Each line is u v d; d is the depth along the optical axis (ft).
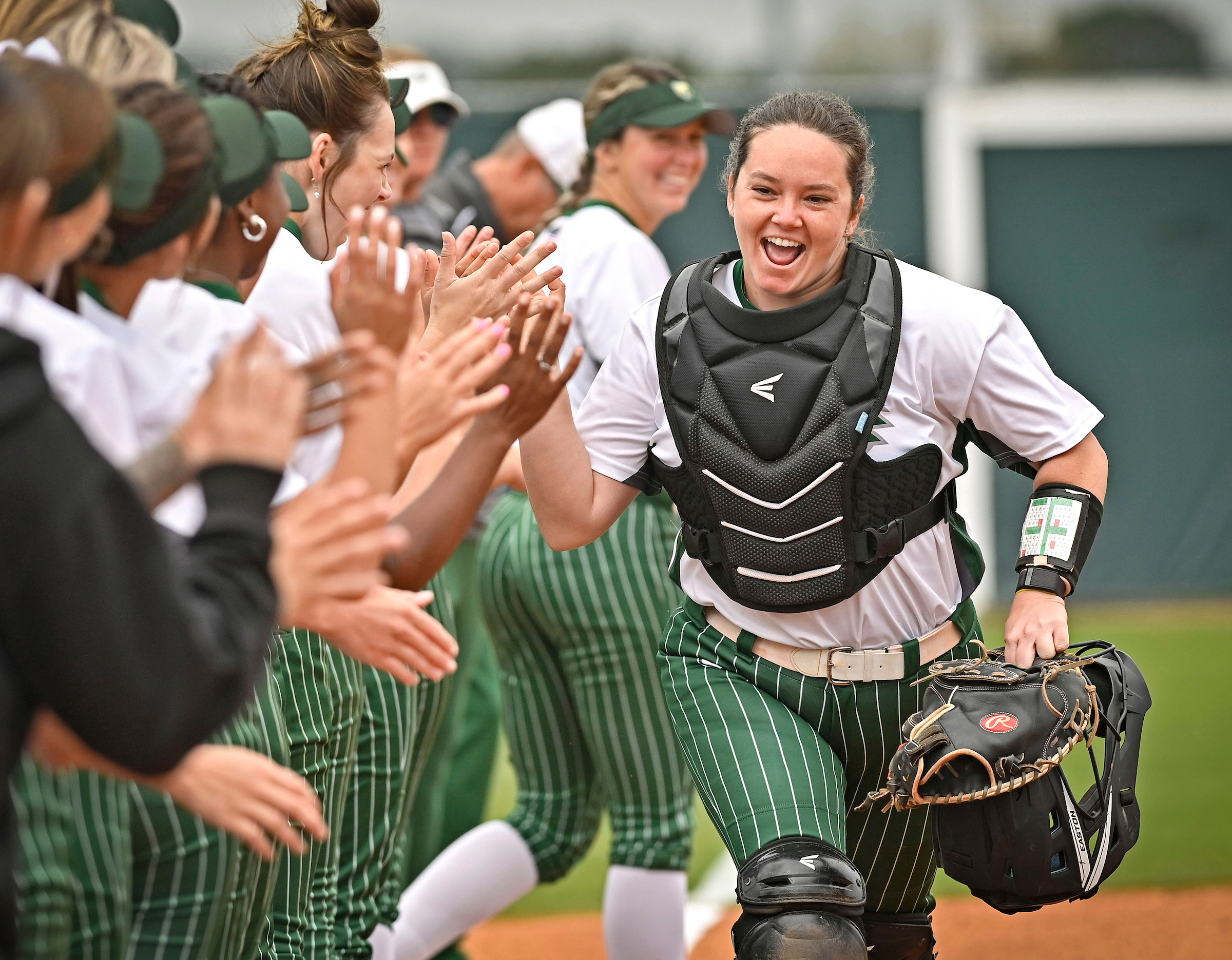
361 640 26.17
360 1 36.81
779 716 34.63
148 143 22.35
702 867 66.90
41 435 17.07
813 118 33.96
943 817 32.12
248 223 27.76
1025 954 53.26
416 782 43.60
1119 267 130.31
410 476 33.81
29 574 16.90
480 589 49.34
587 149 53.62
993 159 128.77
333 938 37.24
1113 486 132.57
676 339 35.01
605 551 46.11
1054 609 33.78
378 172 36.47
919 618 35.06
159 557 17.70
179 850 26.07
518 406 30.48
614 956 46.60
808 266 34.24
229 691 18.22
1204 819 72.64
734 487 33.94
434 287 33.45
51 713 18.19
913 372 33.68
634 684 46.03
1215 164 129.80
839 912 31.68
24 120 18.22
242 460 18.95
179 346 24.35
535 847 48.42
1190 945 54.29
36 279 20.66
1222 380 131.54
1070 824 31.60
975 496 128.47
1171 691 102.22
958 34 166.09
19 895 19.36
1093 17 162.91
